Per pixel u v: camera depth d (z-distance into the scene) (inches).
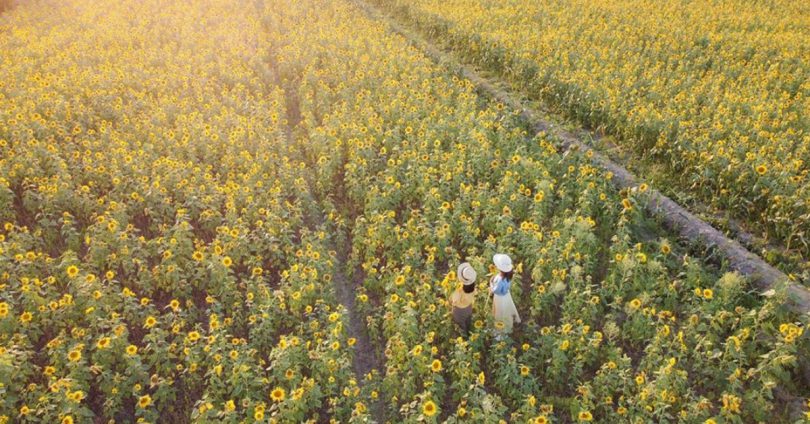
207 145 512.7
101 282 370.6
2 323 306.3
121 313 346.9
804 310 319.9
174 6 1089.4
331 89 681.6
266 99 669.3
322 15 1005.2
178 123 553.6
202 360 313.6
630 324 329.1
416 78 677.9
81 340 307.9
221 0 1125.1
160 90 650.8
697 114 584.1
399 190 452.4
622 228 390.3
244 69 733.3
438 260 406.6
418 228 407.2
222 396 294.2
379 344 342.0
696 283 354.3
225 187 441.1
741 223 427.2
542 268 363.9
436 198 428.1
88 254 387.2
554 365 301.6
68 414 263.7
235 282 374.0
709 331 319.3
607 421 280.2
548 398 298.0
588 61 733.3
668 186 476.7
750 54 762.8
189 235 392.5
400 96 614.2
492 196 446.9
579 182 448.8
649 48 788.0
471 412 264.2
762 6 1077.8
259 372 296.8
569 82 635.5
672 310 347.6
